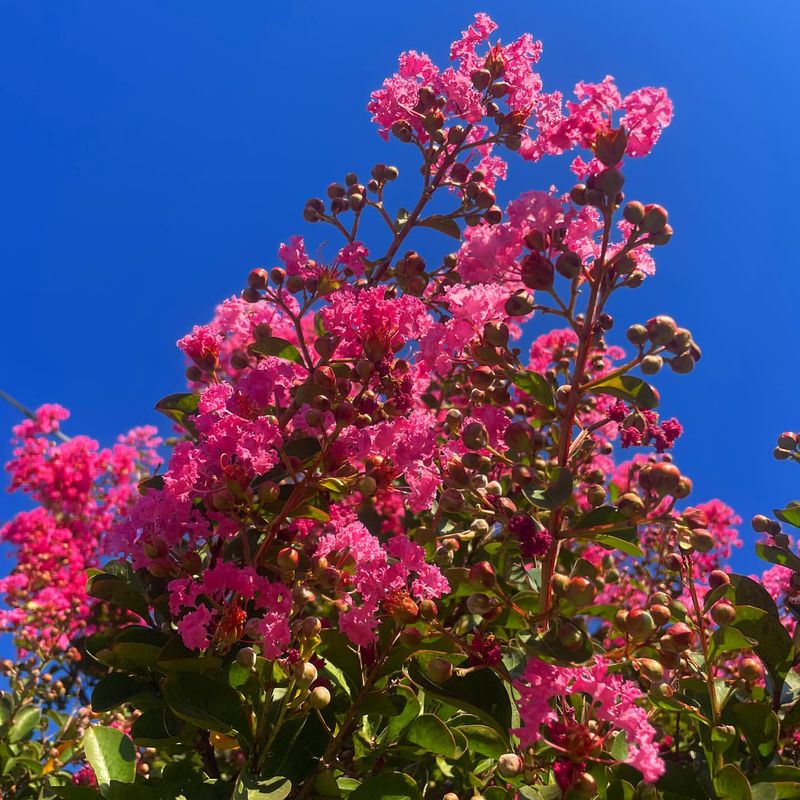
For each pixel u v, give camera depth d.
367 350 0.44
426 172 0.57
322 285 0.50
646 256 0.42
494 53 0.56
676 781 0.42
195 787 0.42
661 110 0.41
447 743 0.44
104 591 0.46
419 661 0.42
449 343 0.43
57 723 0.80
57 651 0.84
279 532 0.45
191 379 0.50
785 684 0.47
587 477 0.50
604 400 0.67
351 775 0.47
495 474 0.55
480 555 0.57
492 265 0.42
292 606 0.42
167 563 0.44
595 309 0.42
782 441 0.54
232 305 0.52
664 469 0.40
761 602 0.49
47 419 1.09
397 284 0.56
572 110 0.42
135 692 0.45
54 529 0.99
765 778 0.42
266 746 0.41
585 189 0.41
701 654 0.49
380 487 0.43
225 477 0.42
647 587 0.67
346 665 0.43
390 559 0.46
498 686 0.41
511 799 0.43
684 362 0.41
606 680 0.38
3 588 0.93
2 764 0.67
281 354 0.49
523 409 0.58
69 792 0.42
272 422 0.44
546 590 0.40
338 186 0.59
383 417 0.45
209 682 0.42
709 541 0.40
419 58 0.58
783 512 0.52
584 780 0.37
